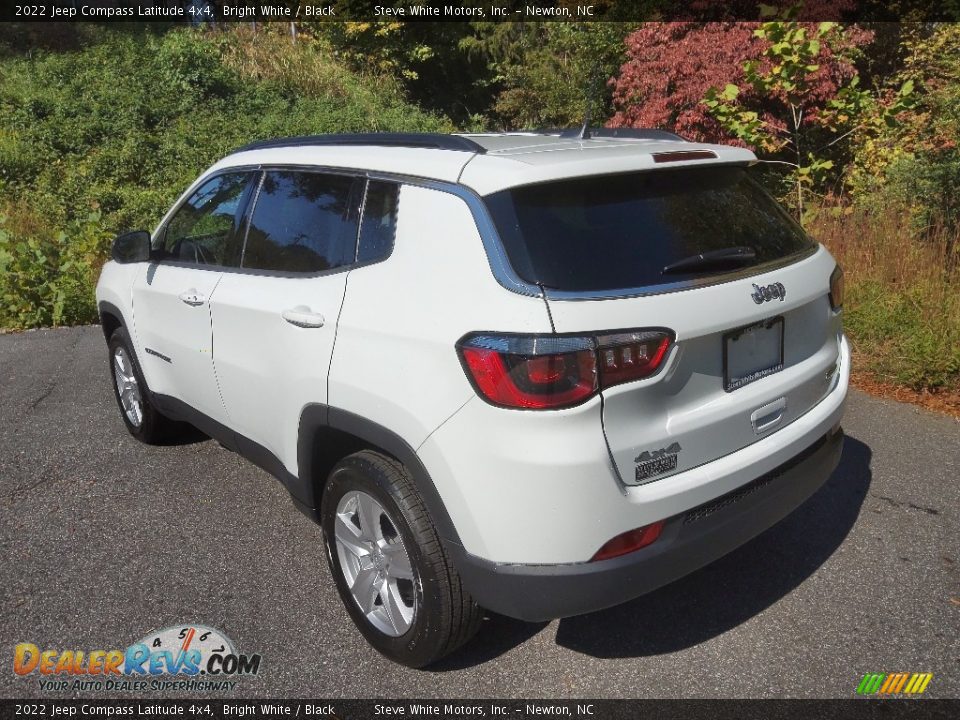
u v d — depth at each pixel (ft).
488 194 8.05
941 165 21.85
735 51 28.22
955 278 18.92
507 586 7.77
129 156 44.80
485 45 67.62
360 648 9.61
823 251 10.16
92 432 16.26
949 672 8.94
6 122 47.75
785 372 9.20
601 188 8.37
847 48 27.89
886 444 14.61
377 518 9.07
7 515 12.87
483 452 7.57
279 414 10.29
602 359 7.32
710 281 8.18
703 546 8.22
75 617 10.27
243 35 66.28
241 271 11.18
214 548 11.83
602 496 7.47
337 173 9.99
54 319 25.71
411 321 8.22
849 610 10.04
